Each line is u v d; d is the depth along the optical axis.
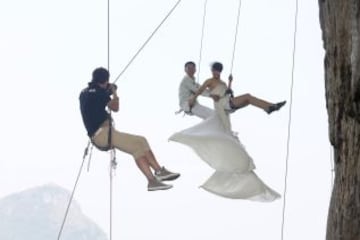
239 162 25.08
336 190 16.23
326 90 16.80
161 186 20.48
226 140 24.97
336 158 16.45
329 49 16.56
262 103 25.41
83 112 20.97
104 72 21.00
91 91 20.92
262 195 26.05
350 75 16.03
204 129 25.17
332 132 16.50
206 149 25.05
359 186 15.77
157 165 20.58
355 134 15.96
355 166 15.88
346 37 16.16
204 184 25.95
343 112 16.22
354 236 15.66
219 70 26.00
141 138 20.81
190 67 27.55
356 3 16.08
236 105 25.34
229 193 25.86
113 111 21.00
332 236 16.06
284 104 24.94
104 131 20.81
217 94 25.70
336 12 16.39
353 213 15.73
